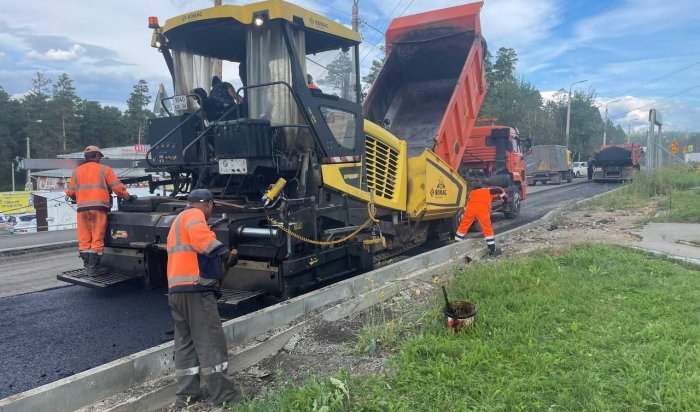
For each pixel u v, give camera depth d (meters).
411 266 7.16
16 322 5.68
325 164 6.00
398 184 7.62
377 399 3.39
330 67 6.48
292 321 5.12
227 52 7.12
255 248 5.37
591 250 7.39
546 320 4.70
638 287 5.66
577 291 5.45
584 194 22.27
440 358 3.96
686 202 13.25
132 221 6.27
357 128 6.64
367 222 6.59
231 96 6.71
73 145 74.25
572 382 3.47
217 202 5.95
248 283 5.57
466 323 4.46
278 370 4.12
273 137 5.65
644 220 10.89
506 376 3.62
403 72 11.23
